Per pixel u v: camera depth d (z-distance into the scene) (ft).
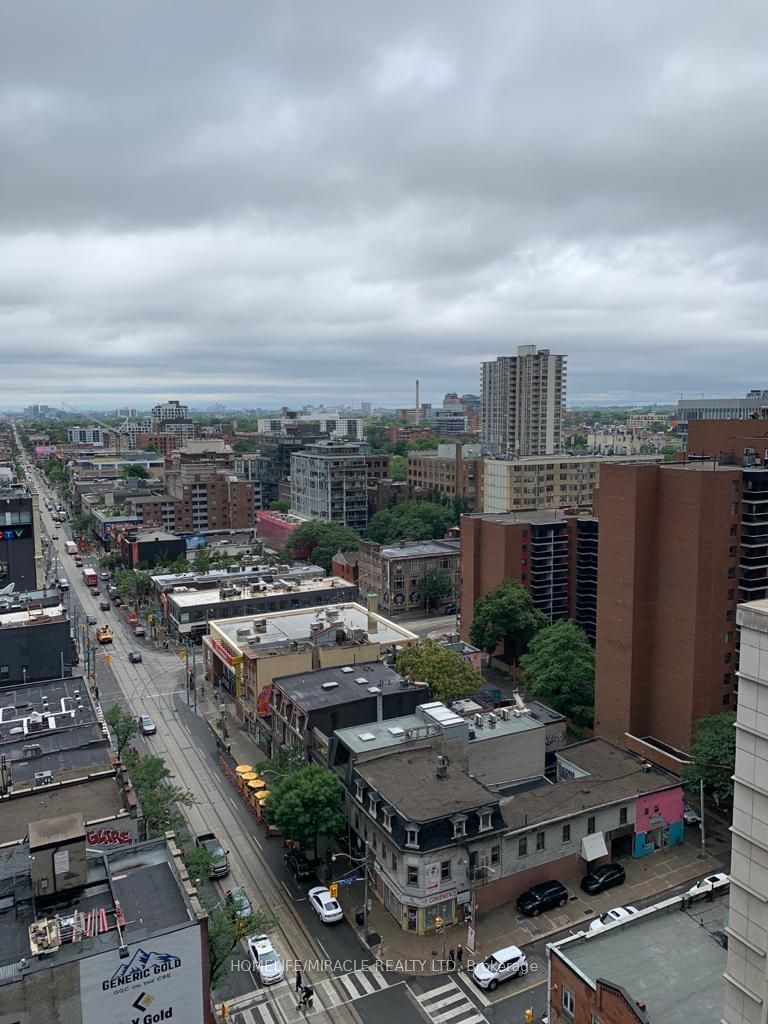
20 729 256.11
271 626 408.87
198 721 361.92
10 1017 127.44
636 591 311.27
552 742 316.81
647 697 319.47
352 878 222.48
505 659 438.40
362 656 346.74
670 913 180.96
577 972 159.33
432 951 202.80
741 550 300.81
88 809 197.98
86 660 452.76
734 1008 129.29
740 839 126.52
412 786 224.12
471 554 458.09
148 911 147.64
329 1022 180.24
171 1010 139.95
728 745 254.68
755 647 121.19
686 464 339.16
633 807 243.19
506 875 220.43
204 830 263.29
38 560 483.92
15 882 158.40
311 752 271.90
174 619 490.08
